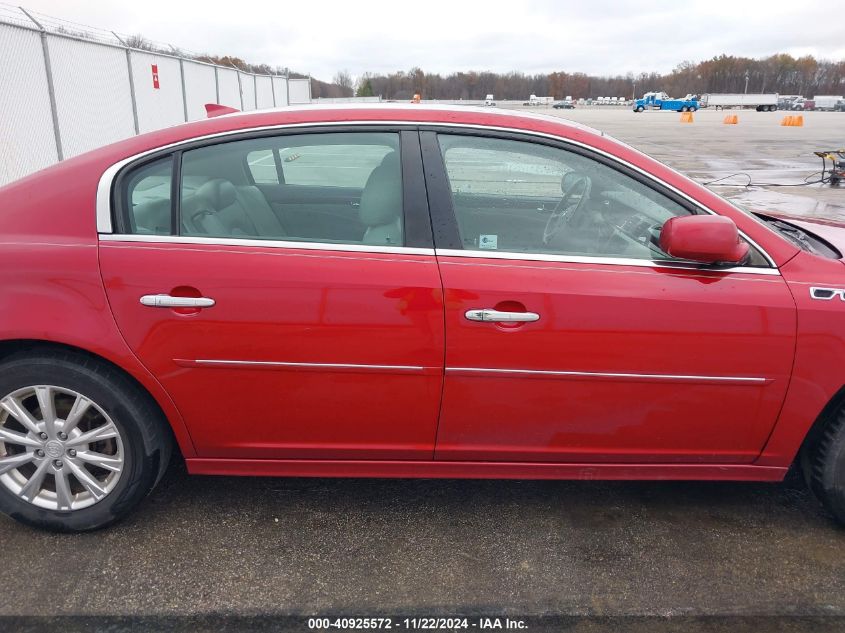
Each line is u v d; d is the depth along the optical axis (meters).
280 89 31.08
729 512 2.82
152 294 2.30
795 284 2.40
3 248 2.33
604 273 2.37
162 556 2.46
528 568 2.44
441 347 2.34
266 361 2.36
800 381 2.42
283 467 2.56
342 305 2.32
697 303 2.35
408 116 2.48
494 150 2.45
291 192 2.69
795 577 2.41
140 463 2.47
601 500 2.89
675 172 2.50
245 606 2.22
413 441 2.50
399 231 2.40
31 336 2.30
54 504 2.52
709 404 2.45
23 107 10.14
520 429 2.47
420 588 2.32
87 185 2.39
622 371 2.38
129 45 14.34
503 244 2.42
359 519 2.72
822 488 2.58
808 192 12.55
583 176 2.48
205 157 2.45
